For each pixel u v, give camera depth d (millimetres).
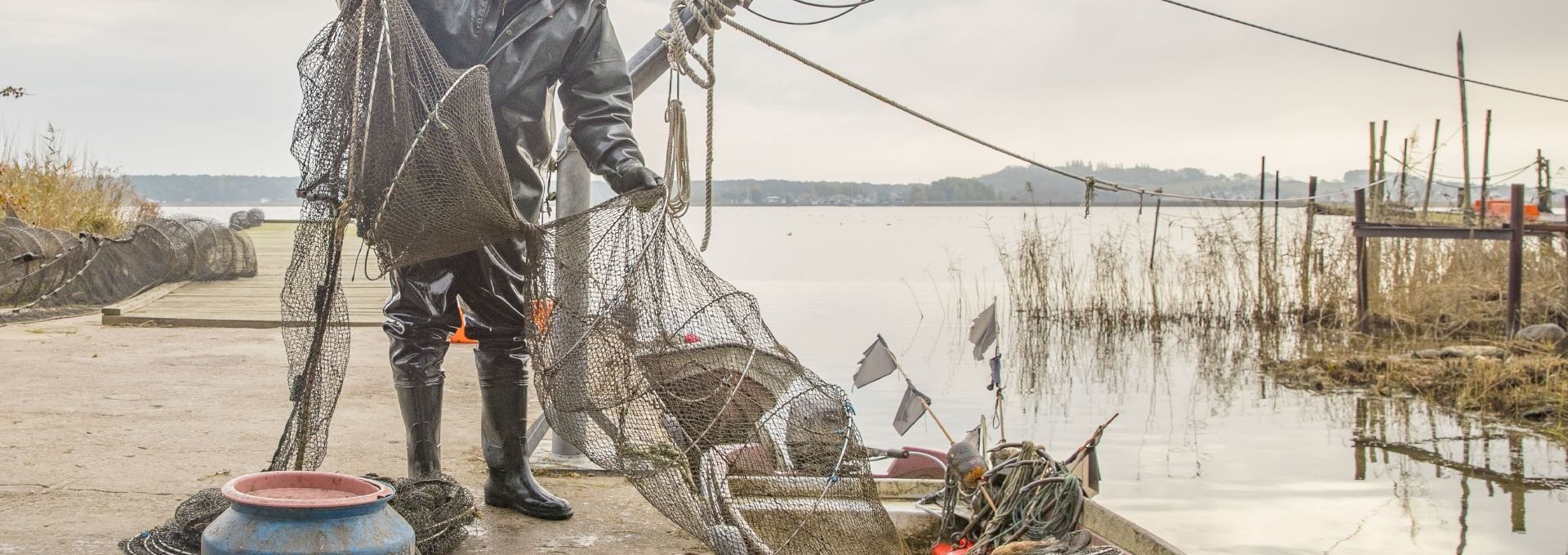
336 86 4195
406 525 3648
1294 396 13984
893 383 13984
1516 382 13977
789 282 31750
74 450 5879
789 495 4371
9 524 4508
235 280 16938
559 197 6176
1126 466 10031
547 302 4613
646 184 4656
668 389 4430
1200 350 17828
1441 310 19406
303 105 4297
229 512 3488
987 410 12367
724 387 4453
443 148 4035
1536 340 17297
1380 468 9992
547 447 6348
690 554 4512
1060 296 21547
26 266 13852
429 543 4160
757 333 4672
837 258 45094
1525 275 20656
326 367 4500
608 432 4434
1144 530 4805
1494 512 8594
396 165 4090
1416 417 12648
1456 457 10578
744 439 4422
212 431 6535
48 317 12789
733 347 4543
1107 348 17797
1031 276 21297
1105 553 4254
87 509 4781
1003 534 4586
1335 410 13016
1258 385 14805
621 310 4504
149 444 6125
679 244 4758
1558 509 8656
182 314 12781
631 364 4457
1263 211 21297
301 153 4289
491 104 4453
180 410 7156
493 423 4941
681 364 4480
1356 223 20172
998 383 6531
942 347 17422
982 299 25016
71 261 14359
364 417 7145
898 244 58094
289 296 4473
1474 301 19828
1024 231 21625
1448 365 15328
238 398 7691
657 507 4375
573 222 4633
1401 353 17094
